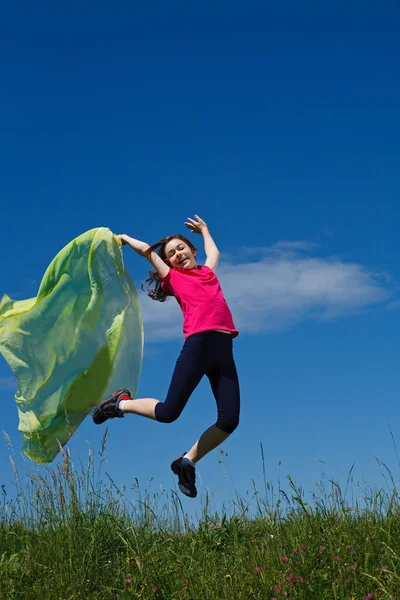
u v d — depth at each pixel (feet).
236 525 16.34
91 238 18.22
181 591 12.86
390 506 16.07
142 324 18.56
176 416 15.92
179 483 16.39
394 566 12.87
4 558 15.23
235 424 15.90
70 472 16.71
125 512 17.30
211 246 18.83
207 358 16.01
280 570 13.16
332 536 14.35
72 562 14.74
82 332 17.99
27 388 17.81
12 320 18.03
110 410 16.88
